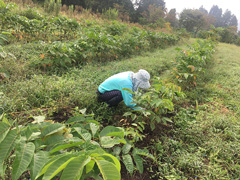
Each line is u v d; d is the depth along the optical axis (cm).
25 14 906
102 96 335
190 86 502
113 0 2886
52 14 1222
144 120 309
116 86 310
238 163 253
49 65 493
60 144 153
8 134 144
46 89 351
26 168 128
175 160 245
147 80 304
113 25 1098
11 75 398
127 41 764
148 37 987
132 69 554
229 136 299
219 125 322
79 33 833
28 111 276
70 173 101
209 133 307
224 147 269
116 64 598
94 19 1492
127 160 203
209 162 247
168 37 1143
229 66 714
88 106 333
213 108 394
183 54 548
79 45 584
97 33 655
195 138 290
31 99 322
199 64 541
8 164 167
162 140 286
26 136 147
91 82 427
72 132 191
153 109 310
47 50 491
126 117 323
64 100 331
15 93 319
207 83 538
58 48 486
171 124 328
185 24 3638
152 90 299
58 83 384
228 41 2520
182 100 416
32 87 341
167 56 780
